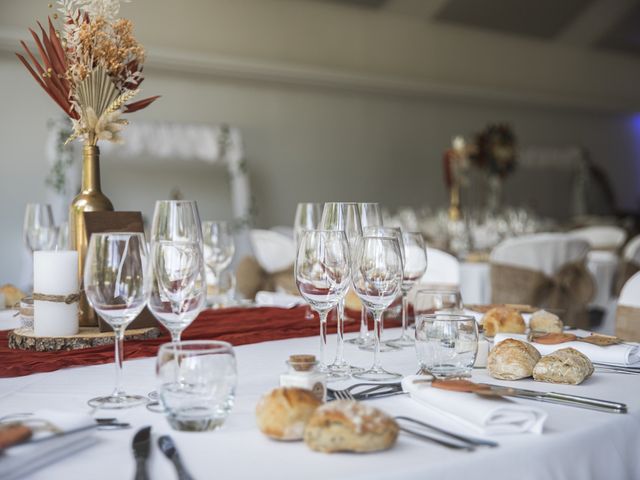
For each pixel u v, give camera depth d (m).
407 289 1.67
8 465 0.77
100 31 1.67
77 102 1.70
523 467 0.86
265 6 9.59
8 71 7.98
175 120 9.25
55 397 1.14
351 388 1.15
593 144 13.66
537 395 1.09
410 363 1.41
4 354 1.46
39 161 8.16
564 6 11.57
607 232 6.76
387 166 11.14
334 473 0.78
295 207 10.33
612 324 4.32
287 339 1.69
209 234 2.30
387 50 10.70
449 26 11.30
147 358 1.45
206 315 1.99
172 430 0.94
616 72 13.21
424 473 0.79
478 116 12.12
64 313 1.53
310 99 10.41
